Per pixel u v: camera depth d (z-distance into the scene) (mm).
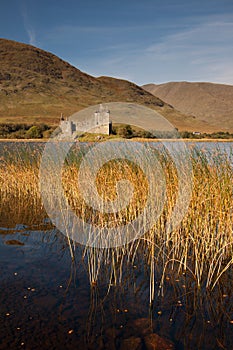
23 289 4242
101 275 4801
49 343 3219
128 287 4453
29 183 10844
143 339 3326
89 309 3854
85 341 3270
